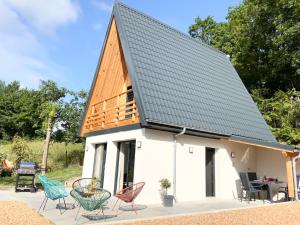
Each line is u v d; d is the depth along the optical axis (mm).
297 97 22766
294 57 22719
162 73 13141
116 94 15078
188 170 12141
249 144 14273
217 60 18984
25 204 9680
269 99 24188
